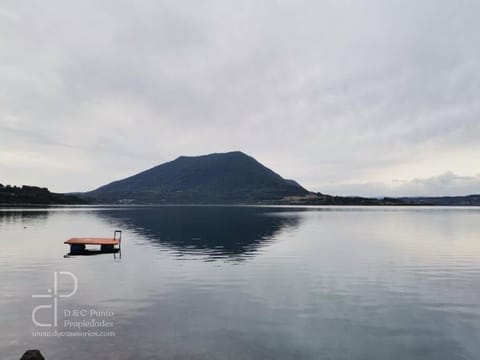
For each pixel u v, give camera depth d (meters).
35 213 129.50
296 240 46.81
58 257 32.03
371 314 16.19
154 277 23.70
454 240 47.59
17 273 24.83
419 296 19.19
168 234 54.72
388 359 11.76
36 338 13.15
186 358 11.56
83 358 11.47
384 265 28.41
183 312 16.25
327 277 23.92
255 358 11.63
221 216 117.25
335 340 13.21
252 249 37.78
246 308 16.95
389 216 126.19
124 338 13.19
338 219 102.81
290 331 14.03
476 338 13.49
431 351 12.38
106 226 71.44
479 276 24.38
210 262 29.62
